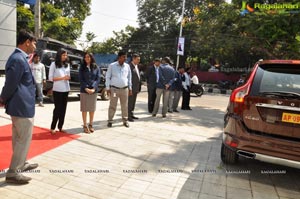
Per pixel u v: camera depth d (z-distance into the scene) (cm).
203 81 2723
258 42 1021
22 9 1958
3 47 1233
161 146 517
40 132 538
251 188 357
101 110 865
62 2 2689
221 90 2200
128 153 462
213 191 341
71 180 343
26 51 317
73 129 586
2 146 437
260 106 354
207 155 481
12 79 299
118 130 612
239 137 364
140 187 339
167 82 792
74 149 458
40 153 426
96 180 349
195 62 3034
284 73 368
